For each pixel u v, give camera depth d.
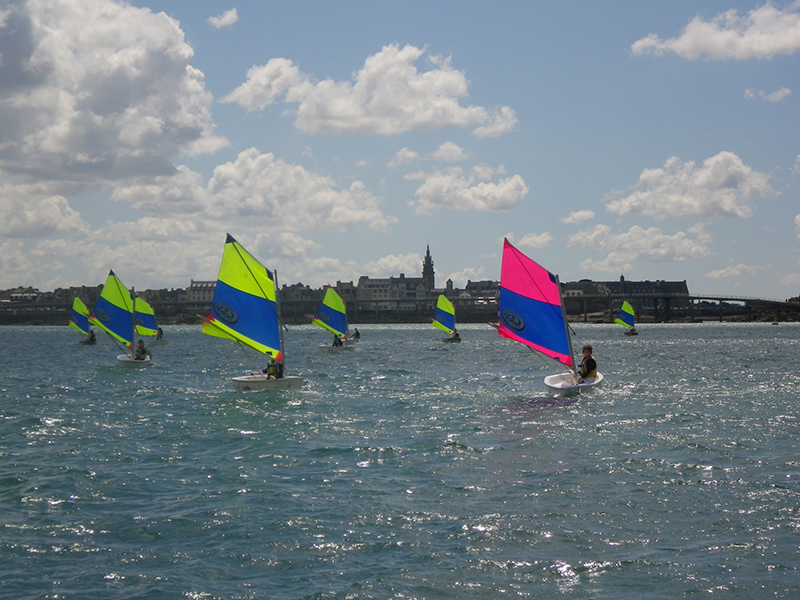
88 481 17.86
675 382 39.47
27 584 11.80
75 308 94.06
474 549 13.14
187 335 147.25
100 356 69.25
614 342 104.00
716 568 12.18
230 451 21.44
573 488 16.91
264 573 12.25
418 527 14.34
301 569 12.39
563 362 33.72
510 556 12.81
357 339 110.19
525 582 11.79
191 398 33.56
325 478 18.11
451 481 17.70
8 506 15.82
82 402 32.50
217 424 26.11
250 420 27.03
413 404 31.14
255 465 19.59
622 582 11.72
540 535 13.80
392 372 48.75
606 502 15.77
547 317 33.25
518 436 23.30
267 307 35.28
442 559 12.74
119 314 55.72
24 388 38.62
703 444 21.59
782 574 11.91
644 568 12.23
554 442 22.23
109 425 26.03
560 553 12.93
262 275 34.97
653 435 23.16
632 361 58.03
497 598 11.25
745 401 31.11
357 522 14.64
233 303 34.38
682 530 13.97
